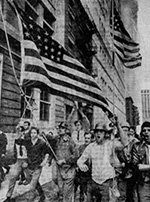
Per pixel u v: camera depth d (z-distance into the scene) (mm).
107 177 2713
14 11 2305
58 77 2656
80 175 2639
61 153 2594
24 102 2355
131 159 2777
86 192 2664
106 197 2695
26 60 2346
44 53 2539
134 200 2748
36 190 2400
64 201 2559
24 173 2354
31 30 2412
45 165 2459
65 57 2740
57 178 2537
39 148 2436
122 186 2752
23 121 2340
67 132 2646
